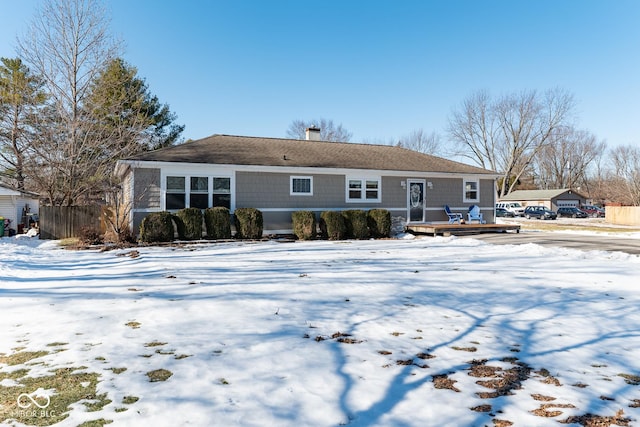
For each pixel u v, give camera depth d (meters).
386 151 21.41
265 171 16.12
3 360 3.47
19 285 6.71
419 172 18.73
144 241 13.76
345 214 16.50
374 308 5.25
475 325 4.61
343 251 11.72
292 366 3.32
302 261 9.48
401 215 18.69
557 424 2.46
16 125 22.31
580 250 11.49
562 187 67.56
